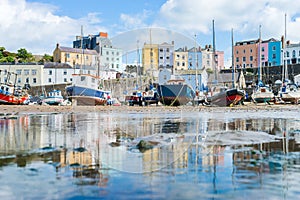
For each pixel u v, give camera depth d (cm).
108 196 371
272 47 7894
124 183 416
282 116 2036
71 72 7469
